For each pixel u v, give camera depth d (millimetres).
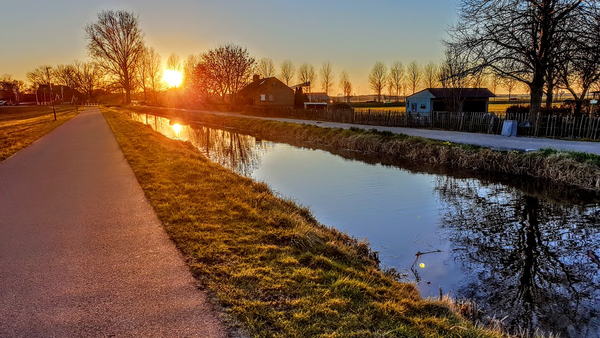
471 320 4141
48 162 11688
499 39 17703
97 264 4223
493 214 8797
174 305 3355
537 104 18203
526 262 6230
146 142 16875
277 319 3174
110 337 2881
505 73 18188
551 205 9406
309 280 3959
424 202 9758
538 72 17422
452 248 6785
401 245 6895
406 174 13297
